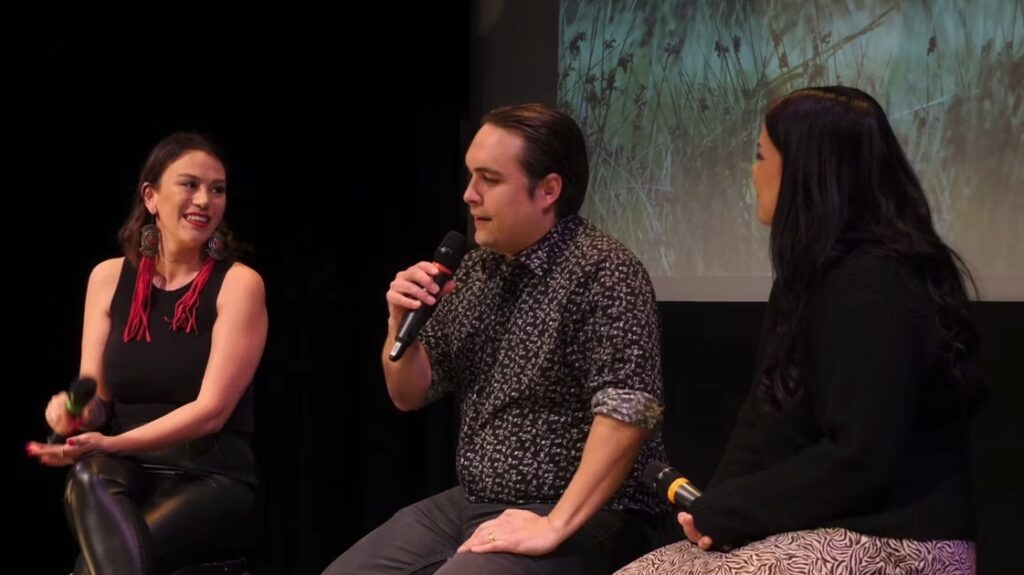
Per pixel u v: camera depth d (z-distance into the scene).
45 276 3.40
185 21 3.56
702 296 3.37
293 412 3.80
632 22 3.57
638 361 1.98
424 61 3.93
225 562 2.44
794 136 1.66
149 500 2.36
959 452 1.62
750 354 3.26
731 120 3.29
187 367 2.50
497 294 2.18
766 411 1.66
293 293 3.79
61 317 3.42
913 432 1.58
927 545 1.54
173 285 2.59
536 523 1.95
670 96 3.46
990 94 2.76
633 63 3.56
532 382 2.06
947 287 1.60
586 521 1.97
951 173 2.83
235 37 3.64
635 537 2.12
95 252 3.45
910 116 2.91
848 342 1.54
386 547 2.19
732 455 1.83
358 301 3.89
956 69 2.82
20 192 3.35
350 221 3.86
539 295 2.10
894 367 1.51
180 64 3.56
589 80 3.69
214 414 2.42
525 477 2.07
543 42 3.84
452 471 4.01
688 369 3.42
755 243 3.24
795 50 3.15
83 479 2.27
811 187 1.64
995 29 2.75
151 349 2.51
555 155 2.10
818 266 1.60
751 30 3.25
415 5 3.91
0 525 3.35
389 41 3.87
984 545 2.78
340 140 3.83
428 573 2.16
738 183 3.28
